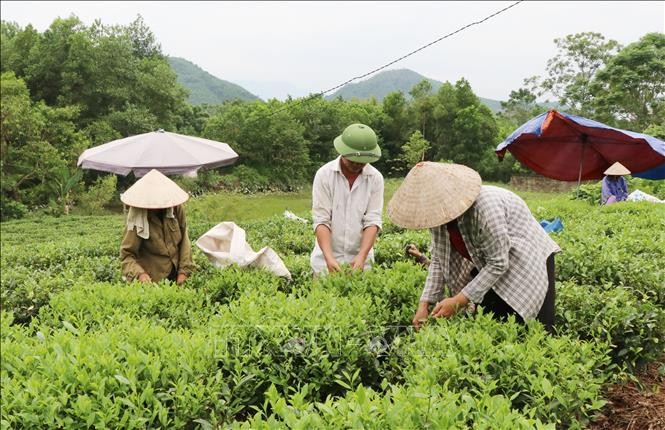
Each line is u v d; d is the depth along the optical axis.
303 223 12.73
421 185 3.52
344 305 4.07
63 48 44.94
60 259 9.93
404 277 4.90
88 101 44.50
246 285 5.32
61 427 2.69
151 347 3.42
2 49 49.81
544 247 3.76
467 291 3.60
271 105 56.16
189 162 11.37
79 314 4.33
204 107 70.69
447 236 3.88
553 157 8.92
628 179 16.66
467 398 2.52
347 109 59.44
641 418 3.58
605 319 4.11
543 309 3.87
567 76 16.77
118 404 2.72
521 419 2.34
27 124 31.81
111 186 33.34
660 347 4.23
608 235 7.84
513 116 64.12
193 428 2.94
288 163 49.41
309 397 3.42
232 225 6.44
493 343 3.43
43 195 34.06
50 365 3.04
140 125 42.22
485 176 51.00
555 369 3.03
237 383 3.19
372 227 5.57
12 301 6.22
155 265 5.83
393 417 2.33
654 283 4.96
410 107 58.19
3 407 2.71
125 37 47.12
